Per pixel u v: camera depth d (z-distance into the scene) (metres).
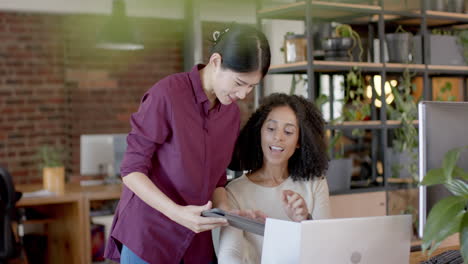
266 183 2.04
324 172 2.05
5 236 3.77
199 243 1.87
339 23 3.90
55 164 4.59
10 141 6.14
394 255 1.40
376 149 3.93
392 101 4.07
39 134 6.23
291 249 1.28
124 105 6.50
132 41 4.81
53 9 6.09
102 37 4.76
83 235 4.33
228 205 1.93
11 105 6.13
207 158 1.82
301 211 1.96
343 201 3.54
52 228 4.94
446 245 2.55
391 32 4.16
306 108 2.06
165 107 1.71
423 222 1.53
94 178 4.96
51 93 6.26
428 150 1.52
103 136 4.79
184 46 6.59
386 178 3.74
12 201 3.77
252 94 6.65
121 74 6.47
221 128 1.85
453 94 4.45
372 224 1.34
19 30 6.11
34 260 5.07
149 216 1.79
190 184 1.79
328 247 1.29
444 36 4.02
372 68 3.69
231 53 1.59
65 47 6.25
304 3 3.40
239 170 2.09
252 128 2.03
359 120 3.83
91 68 6.35
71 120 6.30
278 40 6.07
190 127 1.75
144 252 1.77
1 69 6.08
